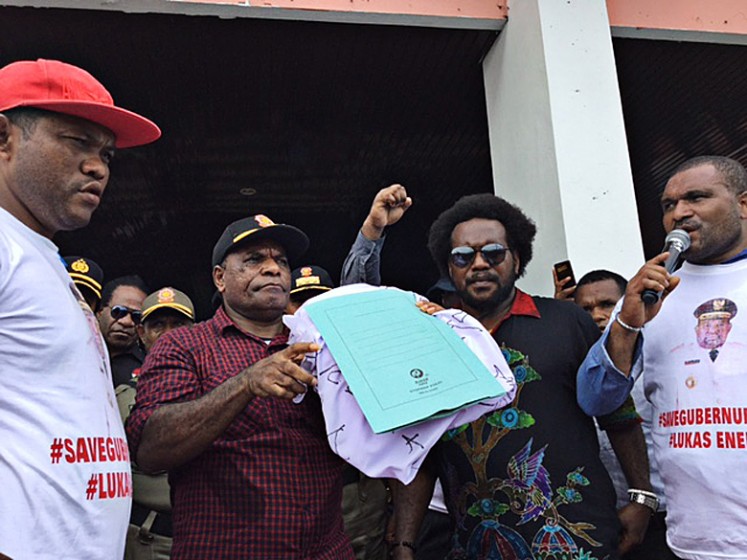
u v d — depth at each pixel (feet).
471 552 6.09
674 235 5.91
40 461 3.95
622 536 6.52
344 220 23.48
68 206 4.58
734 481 5.49
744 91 16.43
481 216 6.86
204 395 5.15
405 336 5.39
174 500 5.77
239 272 6.20
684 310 6.13
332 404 5.19
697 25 12.94
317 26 12.70
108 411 4.48
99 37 12.76
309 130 17.21
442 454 6.50
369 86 15.16
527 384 6.26
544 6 11.51
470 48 13.58
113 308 9.57
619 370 5.75
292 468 5.53
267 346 6.06
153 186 19.70
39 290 4.19
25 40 12.71
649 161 20.24
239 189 20.39
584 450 6.12
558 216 10.79
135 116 4.82
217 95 15.25
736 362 5.66
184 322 9.70
